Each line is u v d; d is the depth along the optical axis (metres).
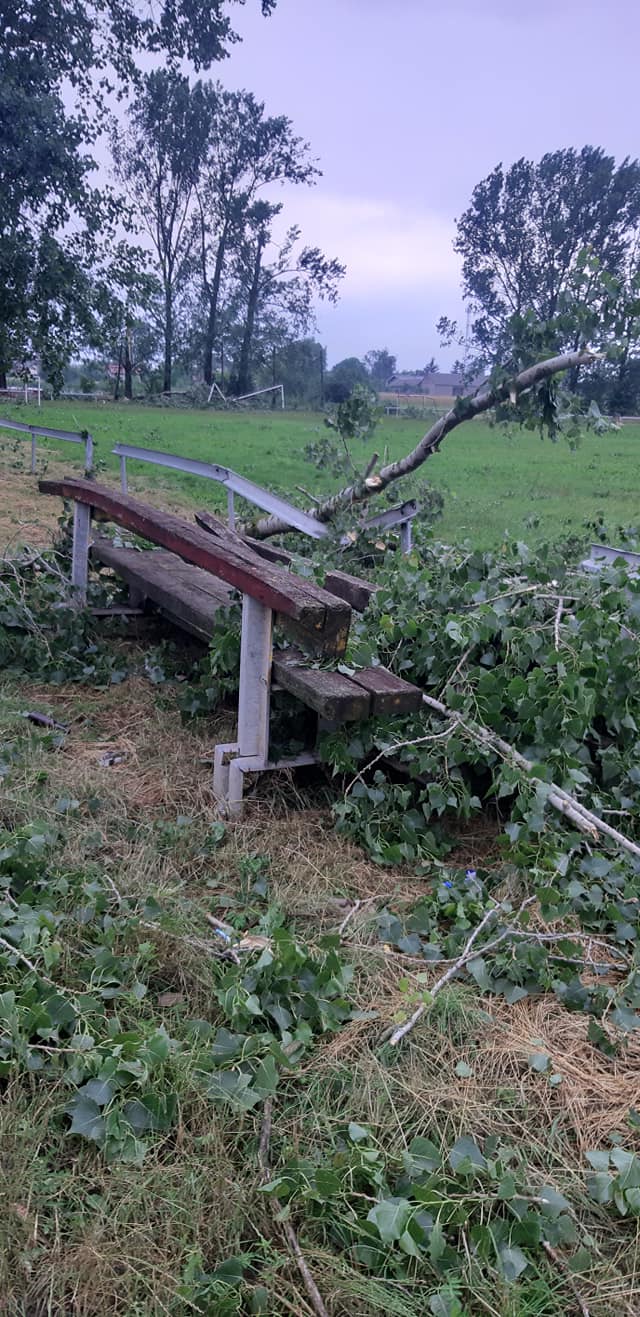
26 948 2.40
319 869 3.11
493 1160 1.95
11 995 2.17
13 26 9.62
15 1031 2.11
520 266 62.31
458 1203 1.81
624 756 3.46
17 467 13.89
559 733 3.30
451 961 2.60
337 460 6.28
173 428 29.50
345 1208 1.84
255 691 3.39
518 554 4.66
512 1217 1.85
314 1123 2.03
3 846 2.91
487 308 63.19
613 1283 1.76
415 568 4.44
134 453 7.04
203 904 2.88
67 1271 1.69
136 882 2.92
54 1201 1.81
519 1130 2.08
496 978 2.55
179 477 15.02
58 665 4.84
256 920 2.82
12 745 3.82
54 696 4.61
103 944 2.53
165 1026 2.29
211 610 4.34
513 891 2.93
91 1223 1.77
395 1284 1.72
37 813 3.29
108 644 5.20
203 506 11.69
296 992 2.38
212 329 65.75
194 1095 2.07
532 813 2.93
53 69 9.98
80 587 5.55
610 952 2.76
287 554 5.09
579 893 2.77
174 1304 1.64
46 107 8.95
